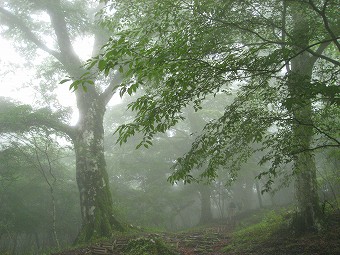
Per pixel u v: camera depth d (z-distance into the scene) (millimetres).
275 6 6004
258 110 5785
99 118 16953
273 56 4211
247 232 12477
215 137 5789
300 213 9836
